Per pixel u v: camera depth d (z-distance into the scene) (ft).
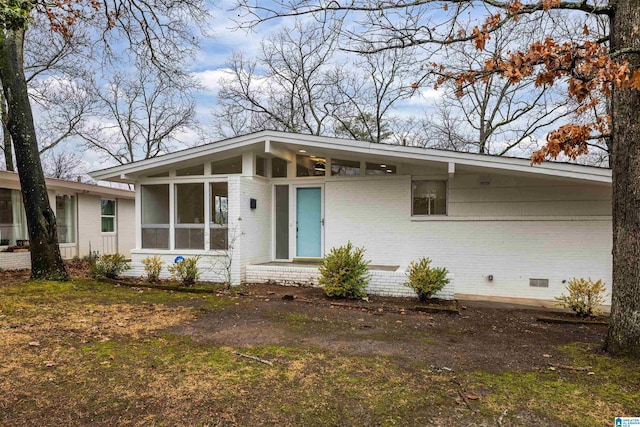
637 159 13.75
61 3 30.48
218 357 13.75
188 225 31.68
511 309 23.63
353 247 32.12
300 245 33.96
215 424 9.23
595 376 12.34
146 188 33.27
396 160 29.81
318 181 33.35
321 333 17.19
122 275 32.48
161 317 19.45
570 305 21.58
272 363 13.21
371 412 9.87
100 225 50.55
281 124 73.20
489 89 52.13
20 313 19.34
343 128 68.85
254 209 31.58
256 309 21.76
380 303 23.73
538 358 14.10
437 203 30.71
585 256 27.63
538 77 11.46
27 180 27.81
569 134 15.43
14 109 27.30
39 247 28.30
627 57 13.37
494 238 29.32
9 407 9.92
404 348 15.16
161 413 9.72
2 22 18.12
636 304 13.98
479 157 25.86
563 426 9.23
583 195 27.78
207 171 31.53
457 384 11.62
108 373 12.17
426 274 23.86
